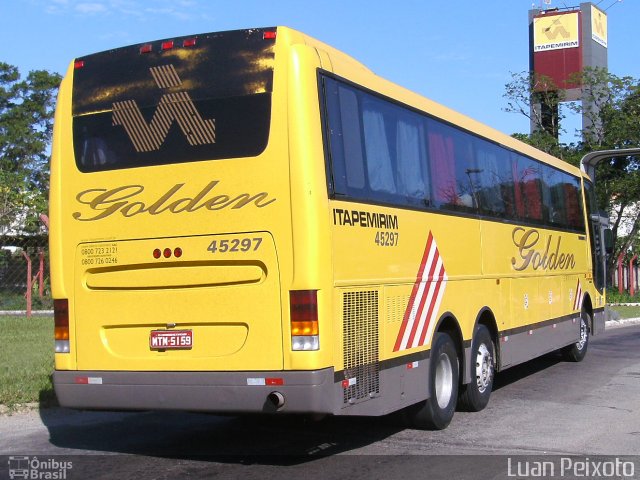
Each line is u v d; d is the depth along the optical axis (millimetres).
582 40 51500
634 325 24953
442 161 9344
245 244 6785
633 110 34938
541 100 36969
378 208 7660
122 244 7234
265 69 6887
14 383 10711
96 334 7328
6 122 41156
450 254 9312
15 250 22094
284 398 6570
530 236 12359
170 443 8406
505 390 11797
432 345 8727
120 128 7375
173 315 7035
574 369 14109
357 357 7129
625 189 33562
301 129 6707
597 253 16719
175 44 7262
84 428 9164
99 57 7602
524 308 11930
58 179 7586
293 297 6621
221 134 6953
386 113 8125
